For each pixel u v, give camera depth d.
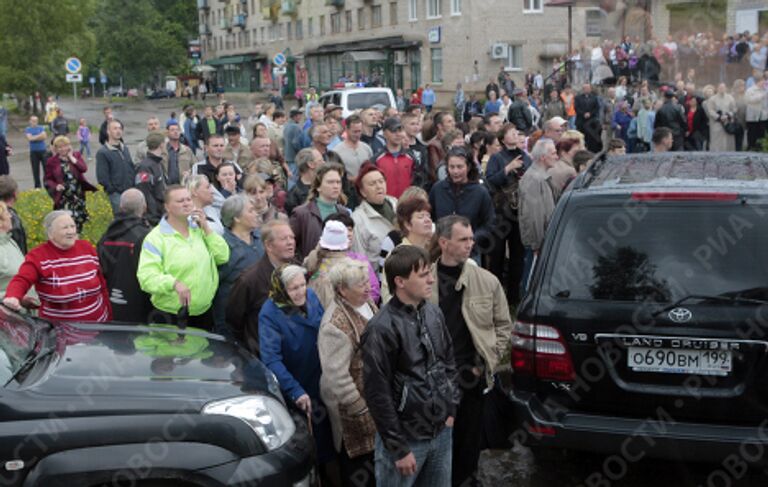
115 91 90.69
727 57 19.33
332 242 4.94
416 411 3.62
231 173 7.33
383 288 4.81
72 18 50.50
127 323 4.81
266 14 63.22
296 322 4.52
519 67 36.16
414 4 41.78
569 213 4.24
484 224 6.98
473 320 4.42
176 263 5.37
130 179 10.79
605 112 19.48
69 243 5.36
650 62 21.08
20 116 53.84
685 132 16.28
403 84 43.00
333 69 52.69
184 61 82.88
